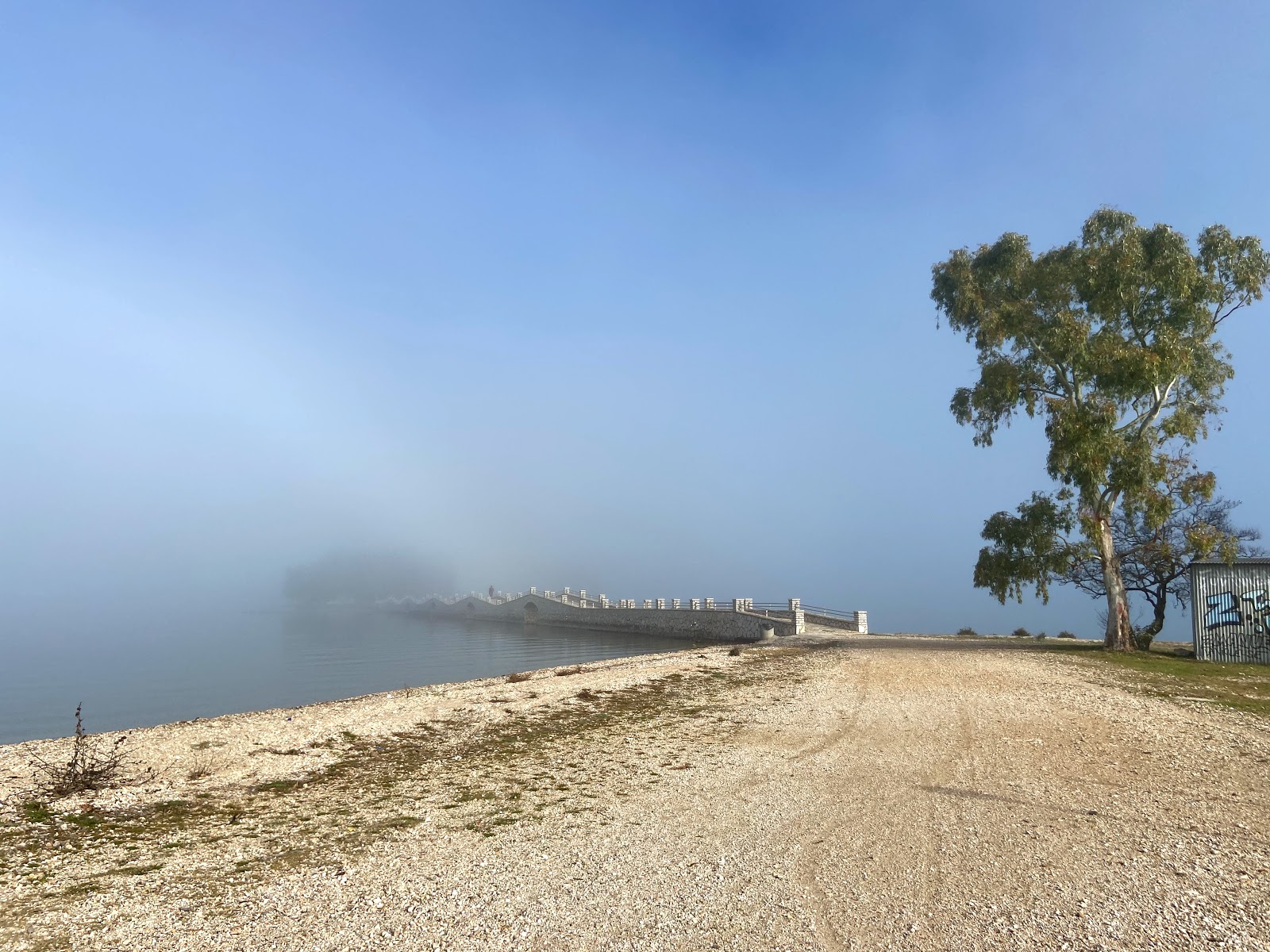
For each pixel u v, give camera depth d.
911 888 7.62
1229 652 29.61
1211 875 7.83
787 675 26.59
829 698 21.11
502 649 66.69
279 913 7.35
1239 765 12.93
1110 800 10.76
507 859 8.84
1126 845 8.83
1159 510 31.16
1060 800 10.77
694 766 13.56
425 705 20.53
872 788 11.68
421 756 15.17
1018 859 8.40
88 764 13.53
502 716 19.33
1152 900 7.19
